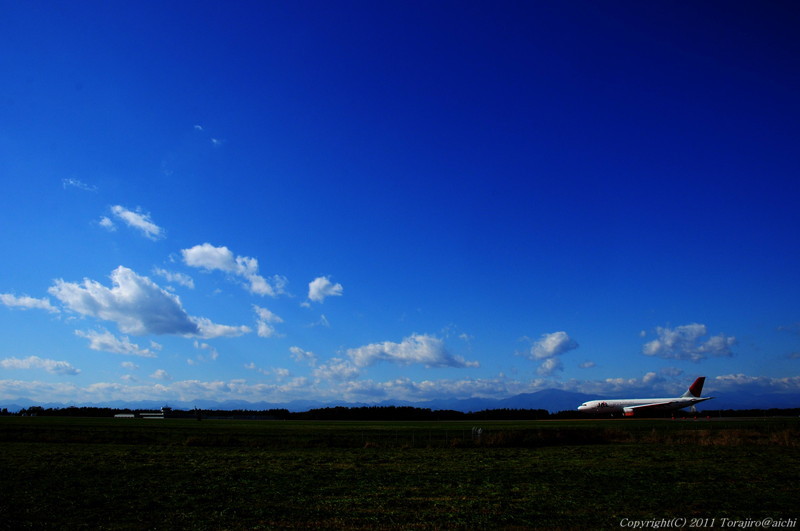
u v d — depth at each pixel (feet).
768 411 578.25
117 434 226.79
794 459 136.05
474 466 127.13
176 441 201.16
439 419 554.46
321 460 140.77
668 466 123.75
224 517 72.43
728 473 112.06
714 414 544.21
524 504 81.05
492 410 616.80
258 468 123.34
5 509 76.23
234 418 574.56
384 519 71.26
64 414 633.20
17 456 141.59
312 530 65.41
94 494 88.69
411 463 134.00
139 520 70.69
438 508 78.28
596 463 130.82
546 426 326.24
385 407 633.61
